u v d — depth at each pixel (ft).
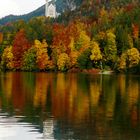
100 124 111.24
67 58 487.61
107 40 476.95
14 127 107.14
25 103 153.17
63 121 115.34
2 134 99.96
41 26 599.98
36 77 342.85
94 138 95.25
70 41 503.61
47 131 102.53
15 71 508.53
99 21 629.10
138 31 521.24
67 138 95.61
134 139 94.58
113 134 99.14
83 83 260.83
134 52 441.27
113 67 462.19
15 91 199.82
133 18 569.64
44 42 510.99
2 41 563.48
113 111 134.62
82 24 609.01
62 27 620.08
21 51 523.70
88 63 477.77
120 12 629.92
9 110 135.33
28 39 546.26
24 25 631.56
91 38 531.09
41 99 166.20
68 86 234.17
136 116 124.67
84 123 112.47
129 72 438.40
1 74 408.46
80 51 488.02
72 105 148.36
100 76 367.25
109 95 183.11
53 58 501.56
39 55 504.84
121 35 490.49
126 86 235.20
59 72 476.13
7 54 521.24
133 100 164.55
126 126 108.88
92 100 164.04
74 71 480.23
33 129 104.88
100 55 471.62
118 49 485.56
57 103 153.99
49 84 250.16
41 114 127.24
